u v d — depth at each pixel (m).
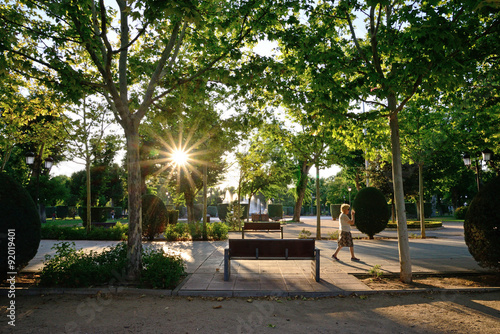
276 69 7.16
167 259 6.84
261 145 18.42
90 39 6.18
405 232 6.92
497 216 6.59
